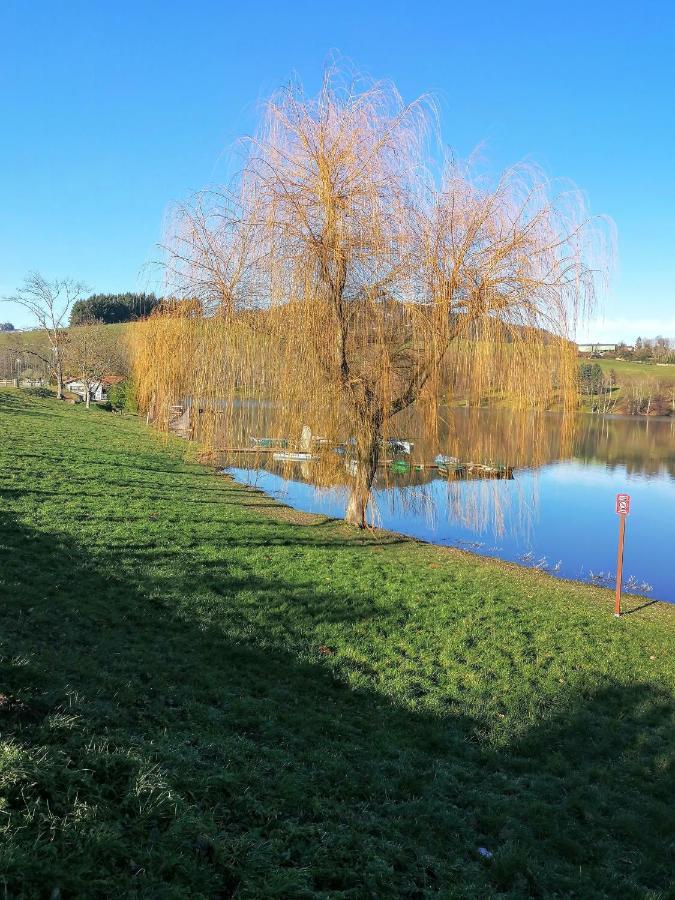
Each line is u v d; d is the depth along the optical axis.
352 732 5.72
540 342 12.28
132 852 3.08
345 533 15.32
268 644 7.53
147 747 4.08
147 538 11.69
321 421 13.34
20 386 63.41
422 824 4.41
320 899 3.21
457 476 13.47
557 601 11.28
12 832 2.91
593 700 7.17
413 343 12.62
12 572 8.23
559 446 12.58
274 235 11.87
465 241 11.96
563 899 3.98
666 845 4.79
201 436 14.62
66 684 4.78
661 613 11.57
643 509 25.36
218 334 13.35
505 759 5.73
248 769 4.36
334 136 11.85
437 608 9.69
